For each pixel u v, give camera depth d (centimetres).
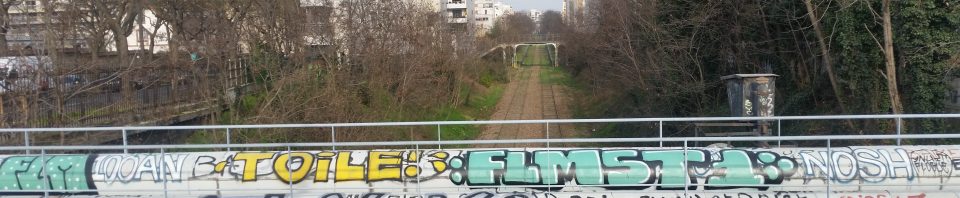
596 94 4366
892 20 1877
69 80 2008
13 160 1016
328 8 2819
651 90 2823
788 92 2544
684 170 912
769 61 2677
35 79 1831
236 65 2616
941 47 1762
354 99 2388
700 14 2630
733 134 1467
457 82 3912
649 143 2230
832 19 2033
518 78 6781
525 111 4288
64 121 1862
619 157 949
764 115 1459
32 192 992
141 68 2288
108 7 3234
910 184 898
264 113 2183
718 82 2670
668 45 2692
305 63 2486
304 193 962
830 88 2264
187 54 2670
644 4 2845
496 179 948
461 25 5225
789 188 912
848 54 1941
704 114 2645
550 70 7731
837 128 2061
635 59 2927
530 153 973
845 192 903
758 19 2581
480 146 2520
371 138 2325
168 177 977
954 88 1905
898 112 1753
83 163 1001
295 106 2209
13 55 2336
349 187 962
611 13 3234
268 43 2581
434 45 3497
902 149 934
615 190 937
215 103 2455
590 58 4494
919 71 1809
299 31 2577
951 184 896
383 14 3034
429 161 970
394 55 2933
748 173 913
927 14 1764
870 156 921
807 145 1998
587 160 948
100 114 2008
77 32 3106
